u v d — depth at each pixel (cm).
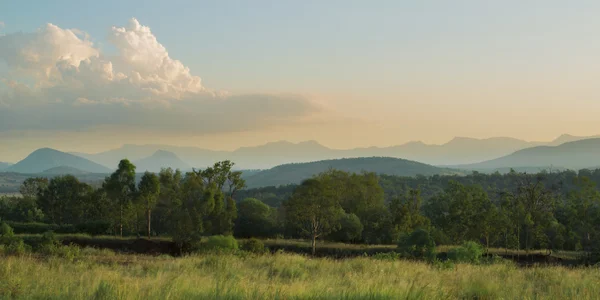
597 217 4397
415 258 3053
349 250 4488
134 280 1298
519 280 1543
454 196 5316
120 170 4800
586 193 4697
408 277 1562
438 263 2238
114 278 1302
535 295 1234
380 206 6544
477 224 4538
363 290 1085
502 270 1936
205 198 4659
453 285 1348
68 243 3919
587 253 3672
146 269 1795
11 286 1081
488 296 1225
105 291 1016
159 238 4497
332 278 1473
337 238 5625
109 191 4775
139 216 5188
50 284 1135
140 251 3781
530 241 4488
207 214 4734
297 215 4819
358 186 6669
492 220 4441
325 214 4725
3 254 2214
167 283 1088
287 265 1841
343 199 6581
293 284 1227
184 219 4006
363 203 6500
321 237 5606
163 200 5009
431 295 1053
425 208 6581
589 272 1936
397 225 5438
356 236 5622
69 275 1388
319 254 4391
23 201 7306
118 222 4891
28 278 1270
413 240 3178
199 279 1263
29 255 2095
